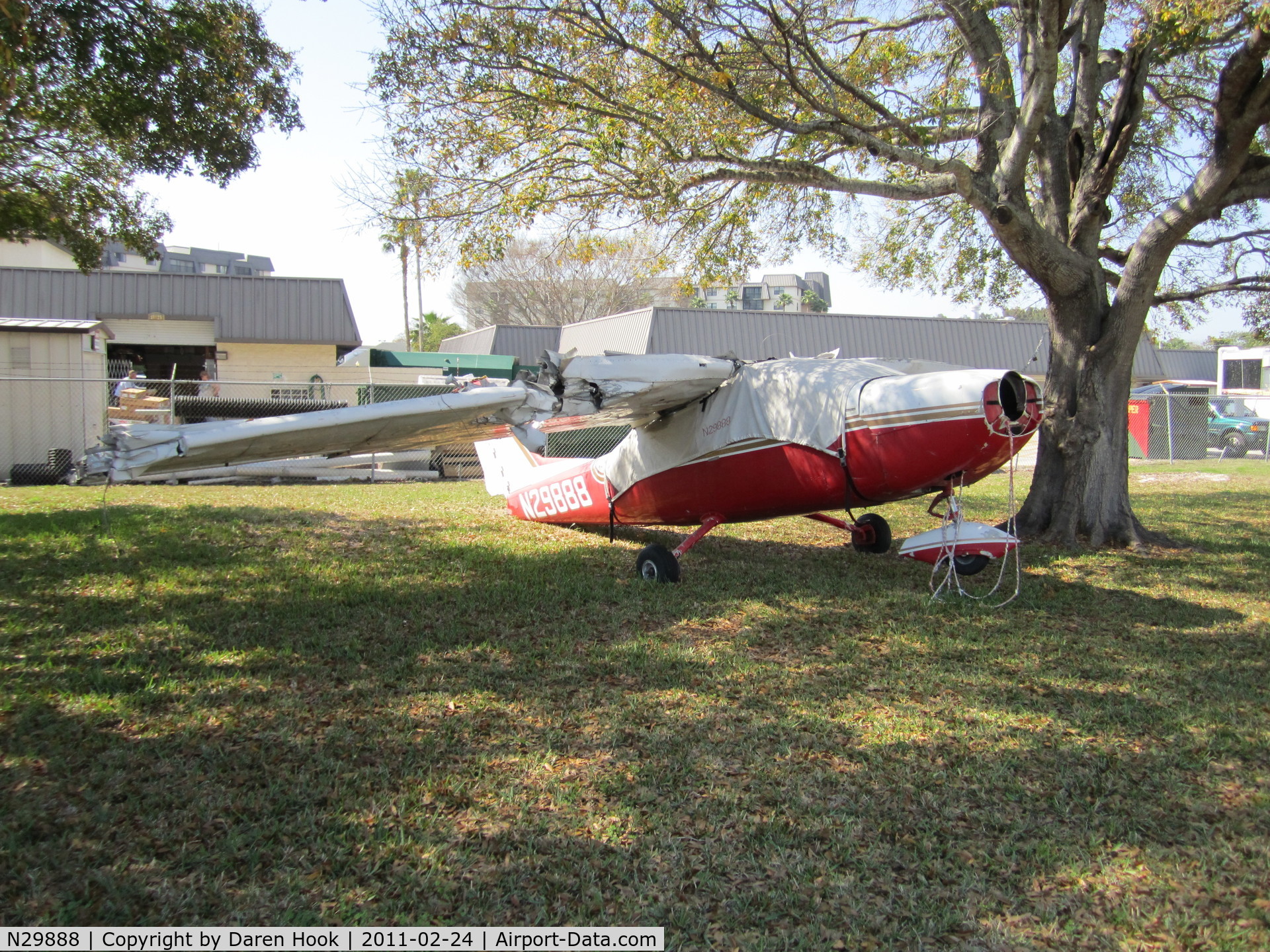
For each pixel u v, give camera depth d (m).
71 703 4.40
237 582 7.14
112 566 7.56
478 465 17.86
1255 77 7.59
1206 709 4.52
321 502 12.63
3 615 5.96
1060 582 7.67
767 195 10.42
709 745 4.00
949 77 9.31
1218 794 3.60
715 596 6.99
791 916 2.74
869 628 6.10
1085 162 9.43
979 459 6.59
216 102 8.95
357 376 23.23
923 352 28.22
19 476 14.38
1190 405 24.47
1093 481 9.45
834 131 8.17
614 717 4.35
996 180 8.76
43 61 7.93
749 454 7.62
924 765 3.82
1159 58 8.71
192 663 5.09
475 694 4.67
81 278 22.00
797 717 4.35
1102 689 4.87
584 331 29.55
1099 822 3.34
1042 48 7.79
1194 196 8.27
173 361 25.05
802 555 9.00
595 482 9.44
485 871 2.97
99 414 15.43
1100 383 9.21
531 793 3.52
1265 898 2.86
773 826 3.27
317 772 3.69
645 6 8.19
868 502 7.20
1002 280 12.56
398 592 6.95
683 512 8.55
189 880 2.88
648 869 2.99
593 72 8.70
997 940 2.64
